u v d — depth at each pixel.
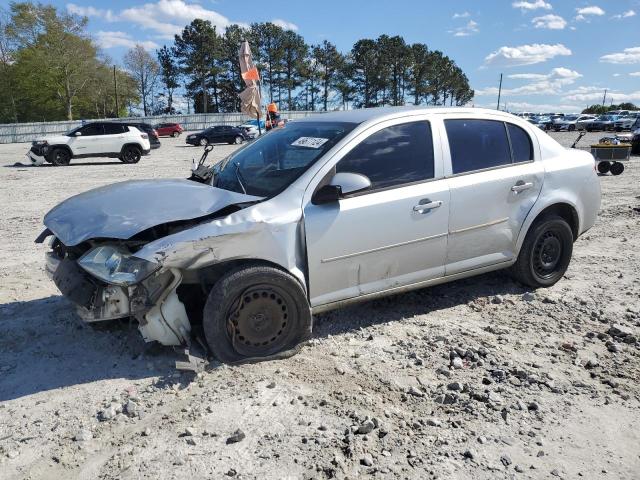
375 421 3.05
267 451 2.81
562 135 40.56
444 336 4.14
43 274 5.90
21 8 71.62
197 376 3.51
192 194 3.80
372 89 93.56
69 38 72.69
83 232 3.43
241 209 3.68
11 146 40.06
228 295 3.51
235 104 90.88
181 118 58.94
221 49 86.62
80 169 19.09
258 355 3.71
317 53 90.00
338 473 2.66
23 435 2.96
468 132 4.54
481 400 3.32
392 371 3.65
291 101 89.88
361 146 4.04
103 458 2.78
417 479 2.63
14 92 76.88
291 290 3.68
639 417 3.17
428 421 3.09
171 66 88.81
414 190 4.15
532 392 3.41
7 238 7.83
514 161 4.74
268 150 4.43
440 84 105.56
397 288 4.21
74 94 75.62
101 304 3.41
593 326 4.38
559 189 4.93
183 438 2.92
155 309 3.49
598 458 2.81
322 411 3.17
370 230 3.95
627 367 3.73
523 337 4.16
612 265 6.00
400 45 92.25
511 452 2.85
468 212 4.39
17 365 3.74
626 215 8.80
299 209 3.74
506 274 5.48
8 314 4.63
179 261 3.38
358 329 4.28
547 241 4.98
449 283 5.27
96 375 3.59
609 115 51.66
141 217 3.47
